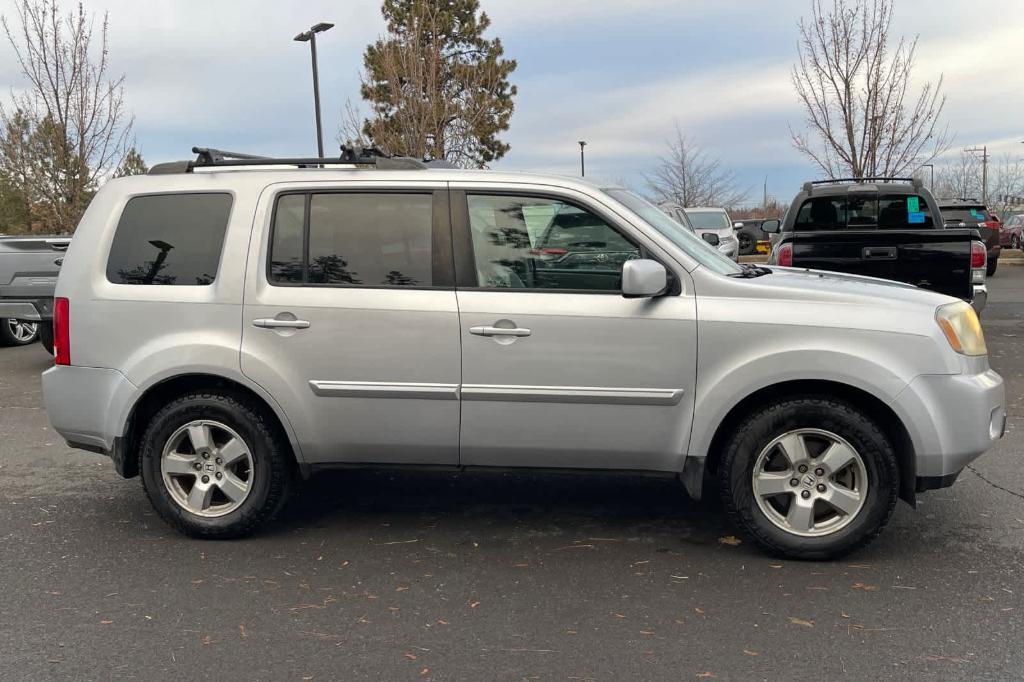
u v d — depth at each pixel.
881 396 4.07
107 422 4.61
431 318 4.35
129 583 4.13
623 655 3.37
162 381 4.59
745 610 3.75
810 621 3.63
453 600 3.91
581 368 4.29
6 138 20.22
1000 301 15.87
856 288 4.34
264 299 4.46
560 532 4.77
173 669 3.31
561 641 3.50
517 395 4.33
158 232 4.64
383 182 4.50
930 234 8.23
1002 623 3.59
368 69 27.48
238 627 3.66
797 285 4.31
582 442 4.36
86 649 3.47
